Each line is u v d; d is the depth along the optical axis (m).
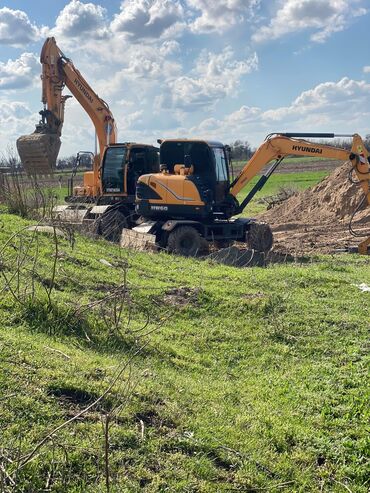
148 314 8.34
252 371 7.11
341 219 24.73
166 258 12.59
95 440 4.34
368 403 6.10
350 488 4.69
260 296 9.61
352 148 15.64
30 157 17.22
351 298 10.16
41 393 4.73
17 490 3.68
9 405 4.45
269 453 5.01
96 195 18.83
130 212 17.47
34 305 6.87
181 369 6.73
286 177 53.59
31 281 7.89
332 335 8.30
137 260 11.66
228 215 16.05
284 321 8.70
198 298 9.24
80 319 7.04
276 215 28.64
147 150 17.61
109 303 8.26
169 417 5.07
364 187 15.63
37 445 3.95
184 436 4.84
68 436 4.29
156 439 4.65
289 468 4.83
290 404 6.09
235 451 4.87
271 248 16.69
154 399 5.30
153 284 9.67
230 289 9.95
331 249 17.62
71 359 5.66
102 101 19.70
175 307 8.82
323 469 4.94
